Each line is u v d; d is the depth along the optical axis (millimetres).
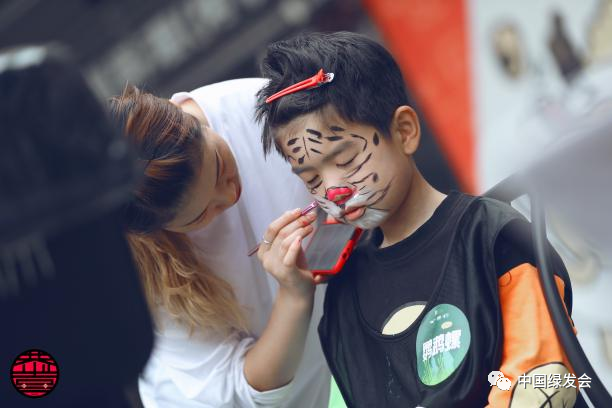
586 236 2785
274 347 3441
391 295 3135
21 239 1922
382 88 3000
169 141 3143
